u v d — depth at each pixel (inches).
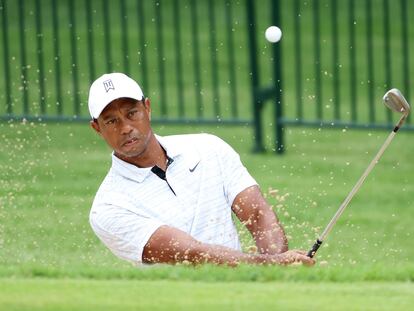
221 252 845.8
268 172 1467.8
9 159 1384.1
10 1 2313.0
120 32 2226.9
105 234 883.4
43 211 1226.6
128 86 874.1
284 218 1227.9
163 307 682.8
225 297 705.6
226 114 1835.6
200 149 895.7
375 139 1659.7
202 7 2359.7
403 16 1552.7
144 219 872.3
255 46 1594.5
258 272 766.5
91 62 1612.9
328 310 679.7
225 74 2025.1
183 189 882.1
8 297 703.7
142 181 881.5
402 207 1328.7
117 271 778.8
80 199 1290.6
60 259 1031.0
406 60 1560.0
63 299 700.0
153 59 2091.5
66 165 1443.2
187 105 1879.9
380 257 1119.0
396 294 717.9
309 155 1569.9
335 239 1179.9
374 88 1957.4
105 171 1434.5
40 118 1512.1
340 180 1437.0
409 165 1520.7
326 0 2348.7
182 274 770.2
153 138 884.6
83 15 2309.3
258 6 2313.0
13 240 1107.9
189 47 2149.4
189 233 878.4
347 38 2183.8
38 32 1598.2
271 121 1797.5
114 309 679.1
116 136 871.7
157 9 1601.9
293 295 712.4
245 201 890.7
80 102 1833.2
